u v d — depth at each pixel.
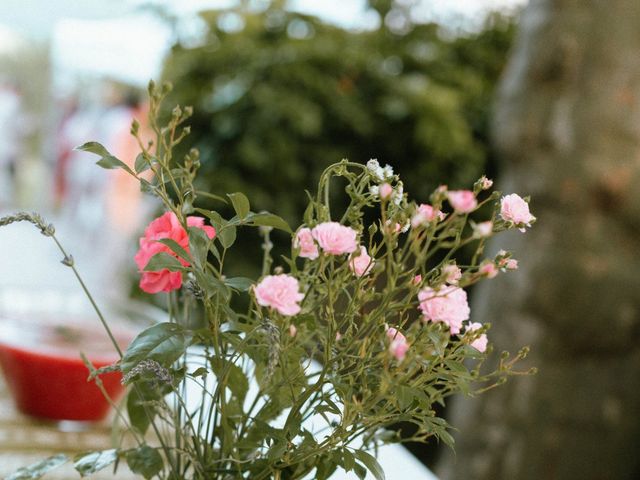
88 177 5.31
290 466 0.67
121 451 0.67
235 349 0.63
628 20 1.94
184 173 0.64
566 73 1.97
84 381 1.06
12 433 1.05
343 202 2.88
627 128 1.92
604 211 1.95
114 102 5.16
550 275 1.98
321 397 0.64
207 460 0.67
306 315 0.64
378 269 0.61
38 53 8.24
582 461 2.01
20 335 1.10
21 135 7.32
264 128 2.80
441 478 2.18
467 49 3.23
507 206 0.60
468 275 0.59
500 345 2.05
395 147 2.98
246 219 0.64
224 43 2.96
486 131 3.09
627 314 1.97
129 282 2.97
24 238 5.67
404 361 0.58
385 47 3.19
